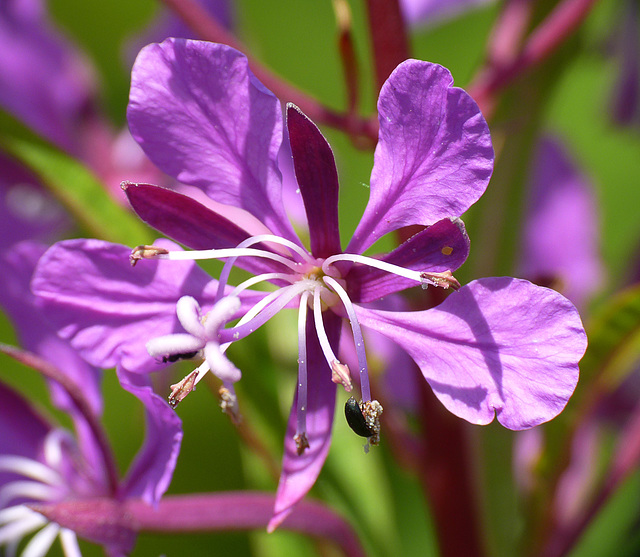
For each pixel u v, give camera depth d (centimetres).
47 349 13
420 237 11
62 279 11
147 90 11
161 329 11
